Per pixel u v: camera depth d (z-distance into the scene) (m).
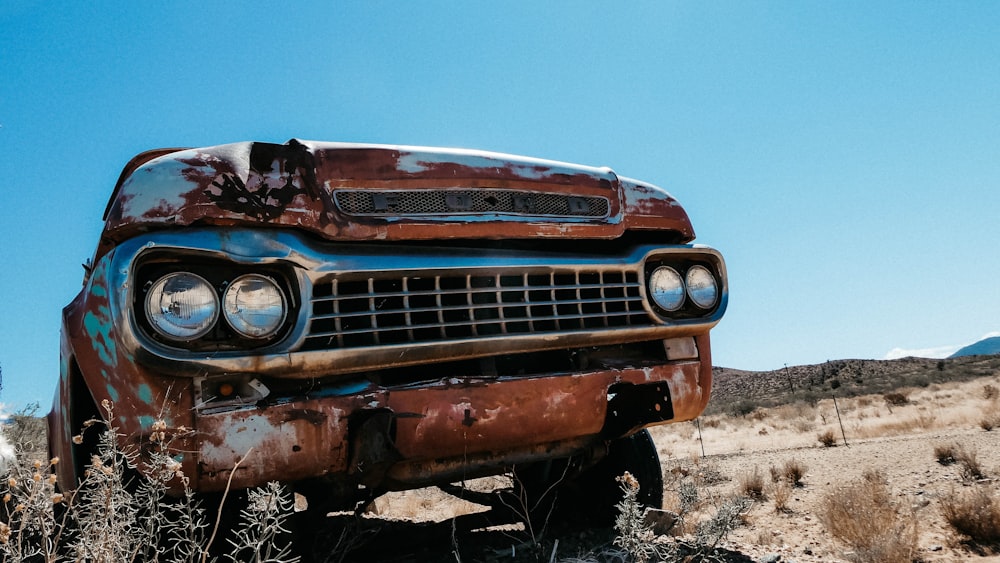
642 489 3.88
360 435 2.65
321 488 3.13
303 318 2.64
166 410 2.44
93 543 1.99
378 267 2.77
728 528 3.02
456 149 3.20
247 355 2.52
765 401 48.22
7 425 3.01
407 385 2.83
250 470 2.52
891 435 15.48
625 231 3.54
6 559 1.90
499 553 3.42
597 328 3.24
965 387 34.50
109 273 2.47
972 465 6.88
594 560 3.10
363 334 2.75
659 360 3.54
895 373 60.06
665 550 3.13
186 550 2.64
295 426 2.59
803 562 3.43
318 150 2.87
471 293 2.97
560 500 4.23
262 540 2.19
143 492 2.29
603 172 3.57
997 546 4.32
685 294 3.60
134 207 2.59
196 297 2.52
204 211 2.57
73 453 3.02
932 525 4.95
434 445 2.86
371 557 3.69
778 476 8.23
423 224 2.92
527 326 3.08
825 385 57.88
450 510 6.56
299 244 2.68
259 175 2.71
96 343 2.64
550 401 3.08
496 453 3.22
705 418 36.53
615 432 3.60
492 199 3.13
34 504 2.02
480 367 3.09
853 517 4.59
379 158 2.94
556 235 3.22
